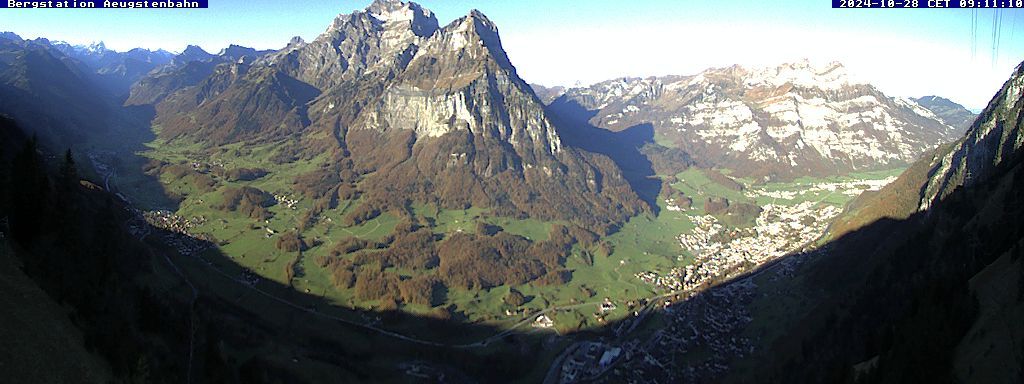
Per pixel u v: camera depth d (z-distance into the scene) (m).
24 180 96.25
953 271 127.25
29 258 86.94
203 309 141.75
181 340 106.62
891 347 108.38
